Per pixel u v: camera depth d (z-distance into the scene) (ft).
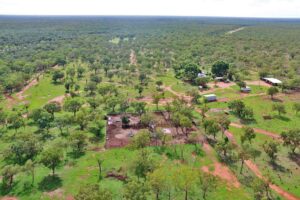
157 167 209.67
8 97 423.23
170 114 339.16
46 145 263.08
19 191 196.65
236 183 204.54
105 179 207.92
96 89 441.27
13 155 247.91
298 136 241.55
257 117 330.34
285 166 226.38
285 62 634.84
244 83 440.45
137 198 161.99
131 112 349.61
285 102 380.78
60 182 205.57
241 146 253.65
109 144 266.77
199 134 287.07
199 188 195.83
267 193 189.26
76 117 305.12
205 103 382.22
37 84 488.02
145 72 537.24
